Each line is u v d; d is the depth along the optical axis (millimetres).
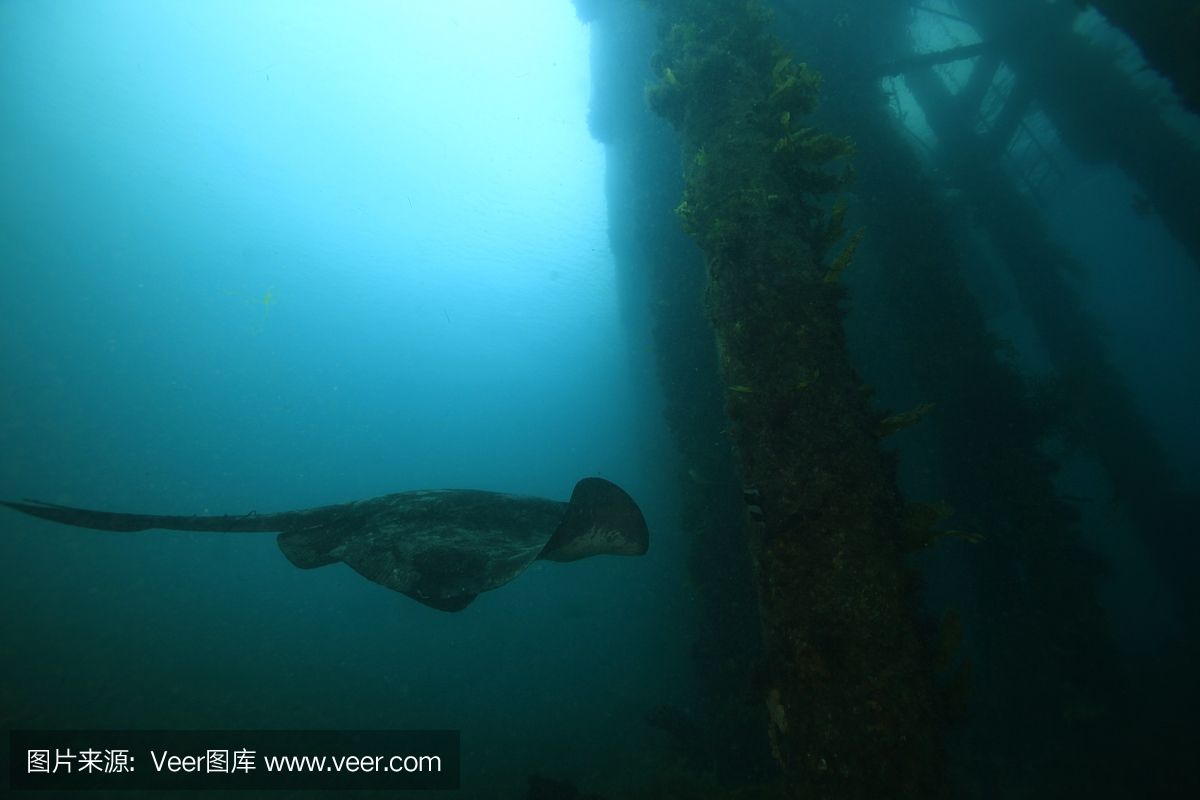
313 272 42594
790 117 4238
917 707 2307
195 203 37844
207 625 19984
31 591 24000
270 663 15789
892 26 13344
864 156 10039
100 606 21625
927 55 11258
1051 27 12484
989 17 13570
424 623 21422
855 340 11711
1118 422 13219
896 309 9992
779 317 3396
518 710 12477
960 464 8789
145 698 11945
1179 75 5715
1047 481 8180
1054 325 14234
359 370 46719
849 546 2689
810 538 2779
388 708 12578
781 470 3025
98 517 3691
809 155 3994
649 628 13578
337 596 26438
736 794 4246
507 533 4430
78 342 40469
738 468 3561
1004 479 8289
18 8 28609
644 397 15570
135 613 21000
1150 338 57250
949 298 9359
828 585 2631
